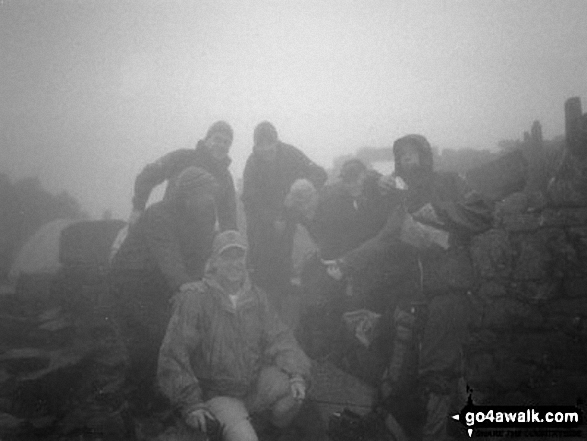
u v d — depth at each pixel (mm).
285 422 3721
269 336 3939
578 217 3803
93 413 4051
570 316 3738
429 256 4098
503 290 3883
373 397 3969
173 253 4363
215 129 5305
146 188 5062
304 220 5125
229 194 5410
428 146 4750
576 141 3994
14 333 5352
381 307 4414
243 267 3969
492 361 3826
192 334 3707
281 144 5613
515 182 4215
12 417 3850
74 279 5633
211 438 3334
